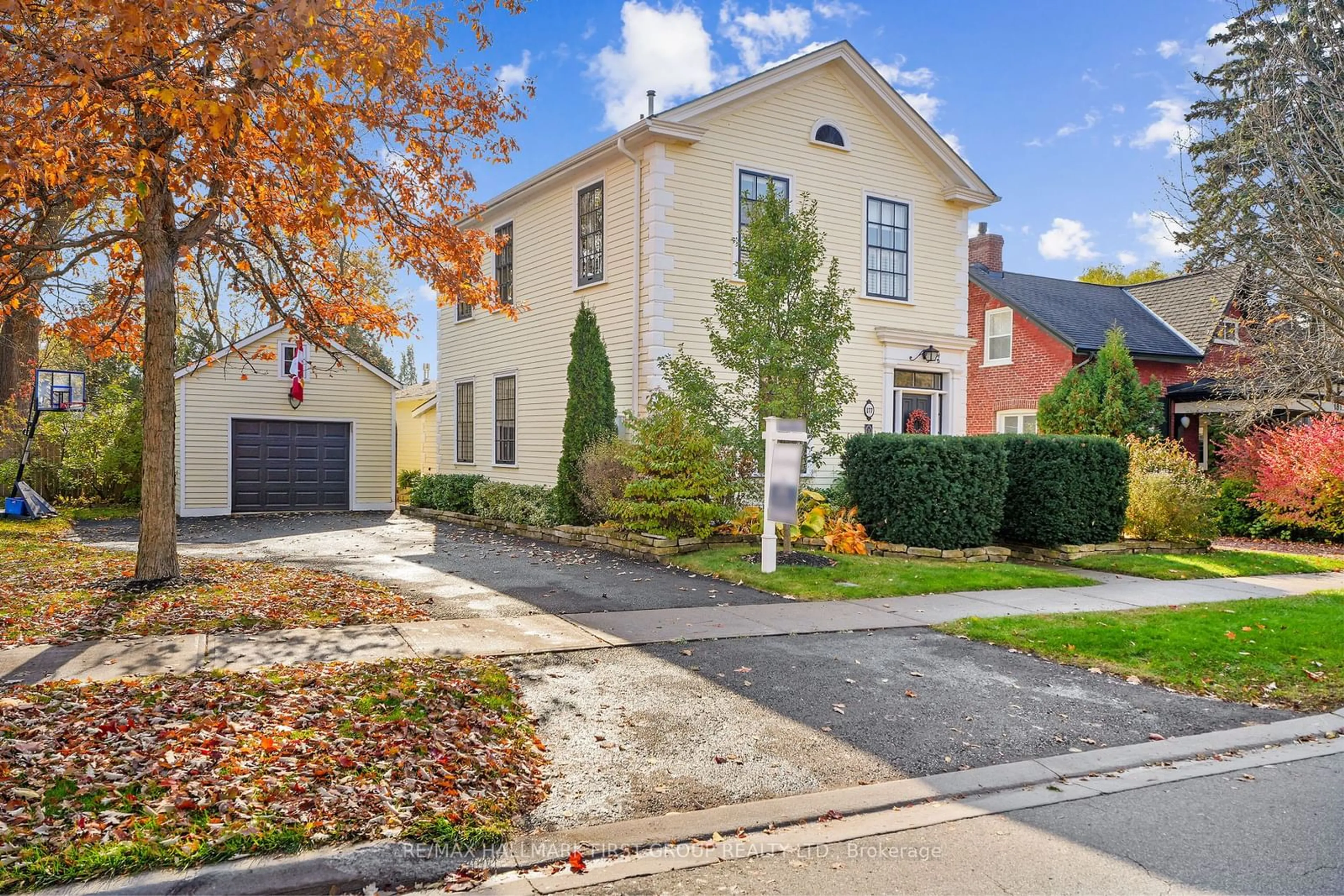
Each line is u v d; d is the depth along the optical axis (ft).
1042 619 25.64
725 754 14.89
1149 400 62.23
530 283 54.65
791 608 26.86
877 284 50.93
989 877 10.89
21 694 15.88
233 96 19.04
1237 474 57.21
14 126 18.67
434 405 88.28
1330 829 12.53
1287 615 26.27
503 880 10.74
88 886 9.77
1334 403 53.52
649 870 11.03
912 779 14.08
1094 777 14.70
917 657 21.66
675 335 43.68
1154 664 21.45
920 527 37.09
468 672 18.61
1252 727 17.40
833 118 49.14
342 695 16.51
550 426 52.16
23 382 63.41
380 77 21.29
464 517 55.57
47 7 18.12
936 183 53.57
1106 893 10.50
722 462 38.19
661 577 32.27
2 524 50.75
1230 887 10.69
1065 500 39.55
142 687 16.52
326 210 21.57
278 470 65.31
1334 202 41.04
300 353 64.23
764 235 35.73
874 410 50.37
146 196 20.34
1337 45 39.19
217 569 31.24
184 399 60.95
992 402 77.30
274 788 12.19
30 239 26.91
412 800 12.22
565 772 14.01
